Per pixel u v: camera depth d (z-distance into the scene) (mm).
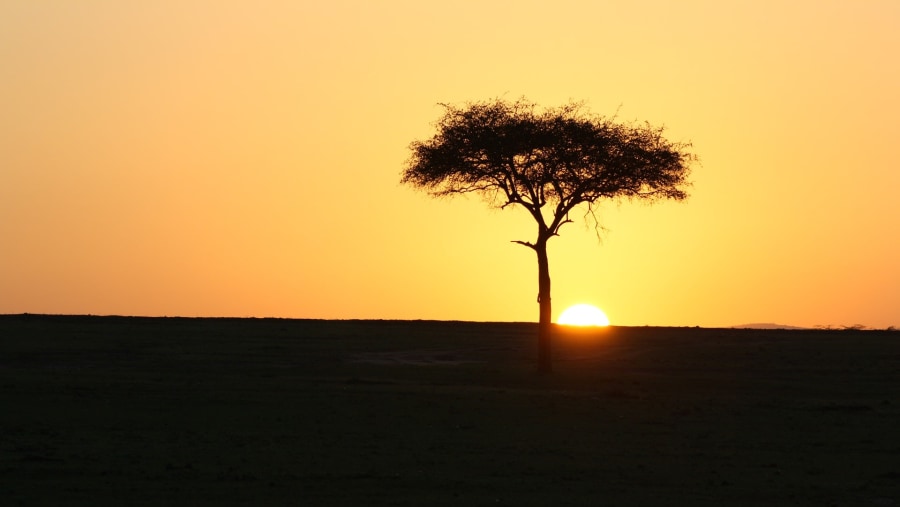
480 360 80188
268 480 31672
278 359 77625
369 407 49688
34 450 36312
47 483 30969
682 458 37188
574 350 86125
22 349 77750
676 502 29531
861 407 52781
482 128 72312
